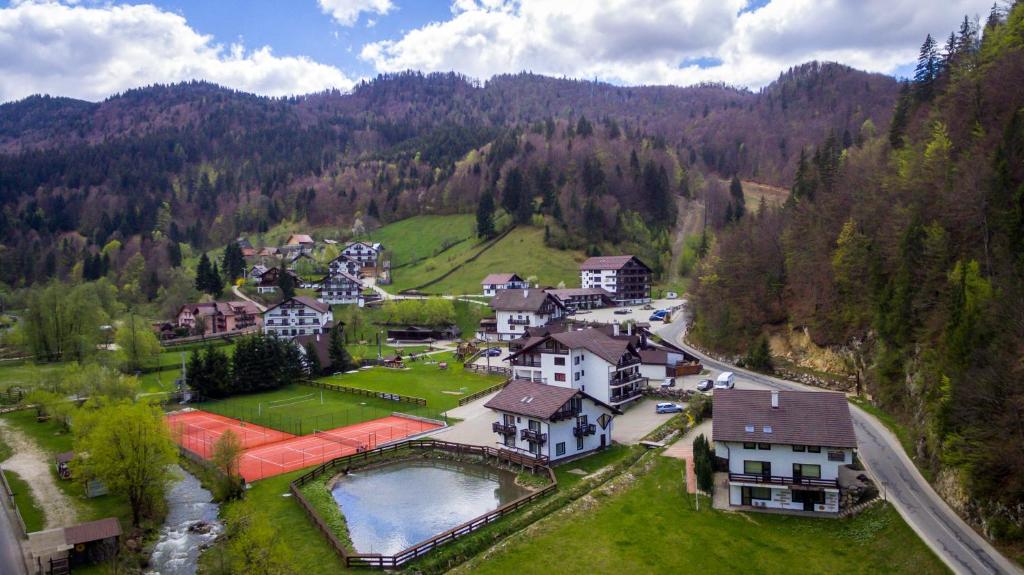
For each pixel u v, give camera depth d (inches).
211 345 3900.1
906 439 2237.9
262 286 6919.3
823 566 1609.3
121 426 1958.7
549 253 7465.6
